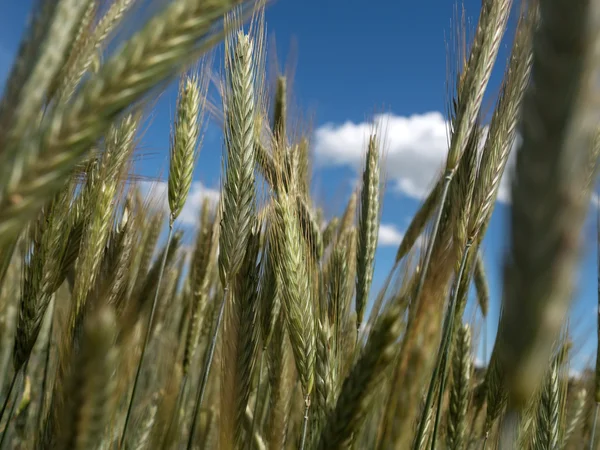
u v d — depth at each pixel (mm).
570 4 79
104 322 99
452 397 283
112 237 228
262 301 275
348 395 139
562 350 264
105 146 236
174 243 349
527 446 261
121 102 104
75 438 100
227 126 255
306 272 248
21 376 229
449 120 244
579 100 79
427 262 209
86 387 99
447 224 246
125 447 268
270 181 275
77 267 220
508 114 240
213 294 381
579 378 334
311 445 202
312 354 235
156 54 106
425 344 134
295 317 237
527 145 82
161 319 377
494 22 243
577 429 313
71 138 100
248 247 252
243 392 233
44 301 214
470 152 255
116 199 236
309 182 369
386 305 145
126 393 290
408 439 133
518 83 238
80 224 238
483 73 239
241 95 254
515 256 85
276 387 269
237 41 262
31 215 99
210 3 111
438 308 140
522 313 87
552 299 85
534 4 194
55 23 103
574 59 79
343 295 272
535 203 81
